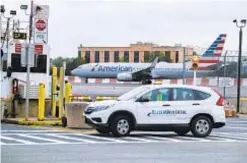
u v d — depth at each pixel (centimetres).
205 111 3481
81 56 18188
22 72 4709
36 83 4697
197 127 3472
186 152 2672
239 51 6444
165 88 3456
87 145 2934
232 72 8550
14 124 4275
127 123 3391
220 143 3139
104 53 18125
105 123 3356
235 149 2833
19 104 4619
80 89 9769
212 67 9500
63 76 4447
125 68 12356
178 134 3647
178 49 18175
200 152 2680
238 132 3975
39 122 4203
